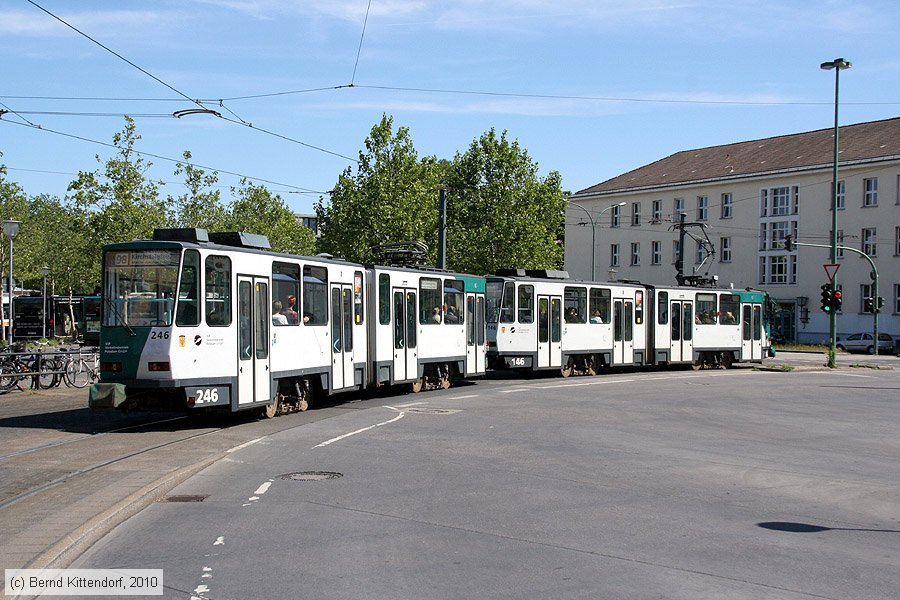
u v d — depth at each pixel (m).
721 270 70.81
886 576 7.36
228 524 9.10
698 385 29.31
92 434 15.72
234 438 15.37
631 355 36.16
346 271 22.12
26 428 16.55
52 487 10.48
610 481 11.73
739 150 75.06
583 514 9.67
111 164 34.81
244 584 7.01
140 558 7.80
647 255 75.62
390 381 24.05
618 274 77.94
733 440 16.17
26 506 9.38
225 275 17.17
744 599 6.67
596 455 13.98
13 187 44.50
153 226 35.44
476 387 27.73
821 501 10.64
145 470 11.70
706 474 12.41
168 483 10.91
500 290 31.03
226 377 17.02
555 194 53.56
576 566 7.56
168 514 9.58
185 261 16.31
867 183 62.47
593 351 34.19
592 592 6.82
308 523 9.15
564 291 32.94
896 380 33.22
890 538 8.78
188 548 8.14
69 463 12.34
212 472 12.14
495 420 18.56
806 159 66.25
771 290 67.50
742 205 69.38
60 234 69.12
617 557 7.87
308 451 14.05
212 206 45.38
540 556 7.89
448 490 10.95
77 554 7.89
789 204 66.56
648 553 8.02
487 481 11.59
